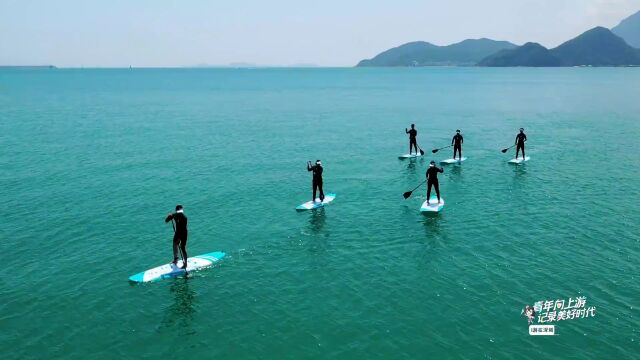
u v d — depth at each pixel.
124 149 44.44
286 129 59.62
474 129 58.56
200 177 33.38
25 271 18.25
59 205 26.64
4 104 93.12
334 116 75.31
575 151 41.72
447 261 18.62
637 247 19.52
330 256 19.42
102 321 14.73
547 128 57.62
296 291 16.50
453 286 16.52
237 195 28.66
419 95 124.50
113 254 19.89
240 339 13.70
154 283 17.22
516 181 31.25
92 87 163.00
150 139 50.72
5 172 34.75
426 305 15.29
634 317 14.26
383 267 18.25
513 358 12.50
